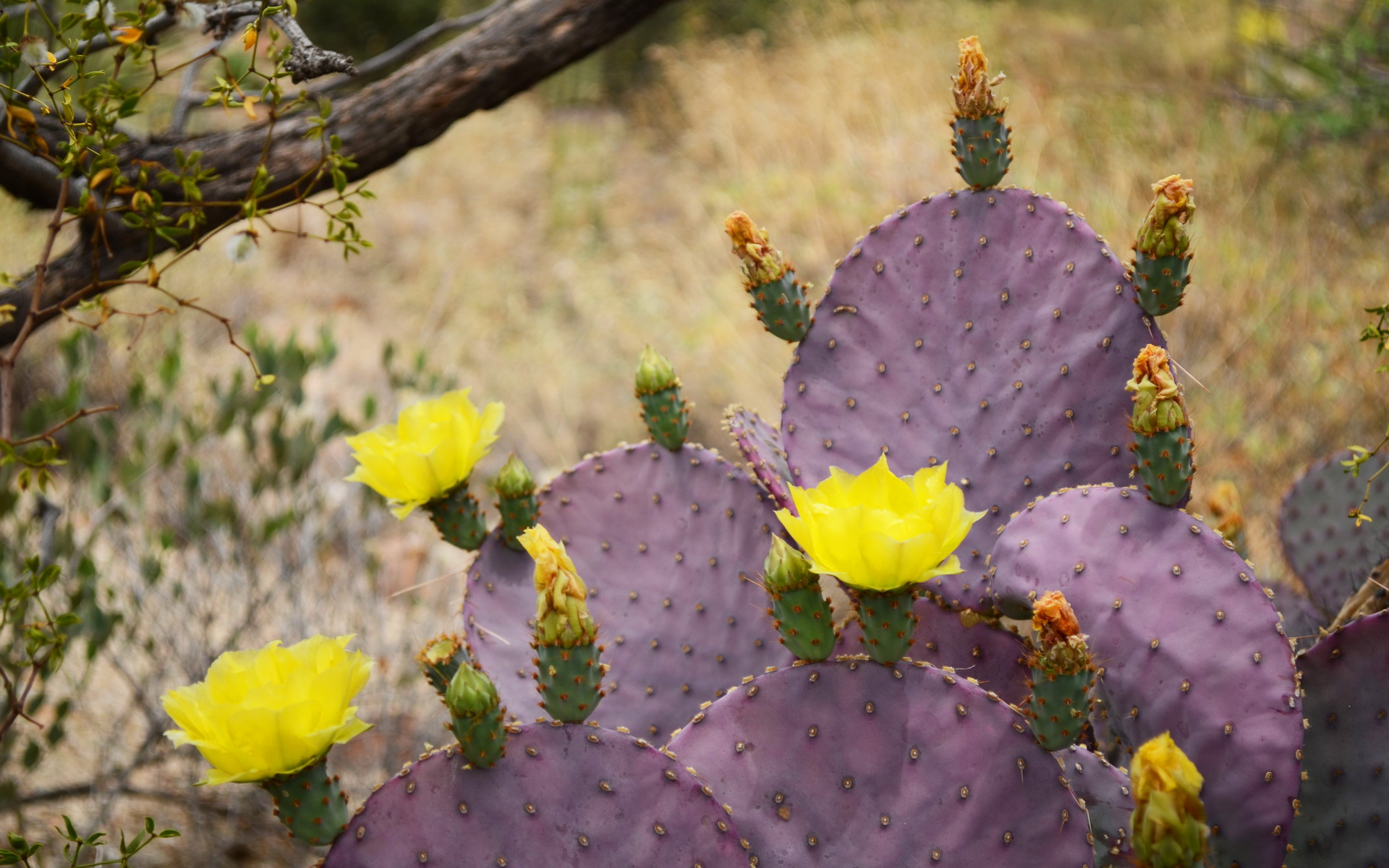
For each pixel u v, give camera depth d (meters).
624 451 1.85
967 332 1.81
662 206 7.00
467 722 1.65
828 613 1.69
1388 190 4.55
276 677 1.67
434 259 6.56
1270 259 4.22
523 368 5.55
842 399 1.82
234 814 2.75
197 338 5.36
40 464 1.80
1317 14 4.67
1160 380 1.70
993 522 1.79
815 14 8.12
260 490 2.89
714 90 6.98
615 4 2.08
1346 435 3.58
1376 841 1.75
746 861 1.66
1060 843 1.67
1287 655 1.68
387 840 1.66
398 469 1.80
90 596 2.41
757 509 1.83
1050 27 6.38
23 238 3.77
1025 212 1.80
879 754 1.68
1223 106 5.17
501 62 2.07
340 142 1.86
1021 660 1.79
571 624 1.66
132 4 2.06
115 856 2.53
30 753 2.30
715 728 1.70
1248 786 1.68
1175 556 1.71
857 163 5.63
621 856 1.66
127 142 1.98
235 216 2.00
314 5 7.75
